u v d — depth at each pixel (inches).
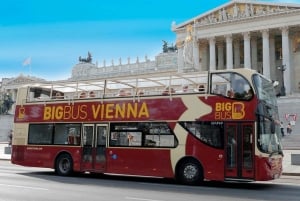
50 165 1005.2
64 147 987.3
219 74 809.5
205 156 792.3
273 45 3863.2
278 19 3590.1
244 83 779.4
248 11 3727.9
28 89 1086.4
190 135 815.1
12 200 564.7
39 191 669.3
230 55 3782.0
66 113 1000.2
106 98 943.7
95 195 623.8
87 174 1044.5
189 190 711.1
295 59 3811.5
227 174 768.3
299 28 3654.0
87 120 960.9
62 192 658.8
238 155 762.8
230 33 3786.9
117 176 1015.6
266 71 3597.4
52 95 1045.8
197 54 3848.4
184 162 818.8
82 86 993.5
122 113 912.3
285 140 2057.1
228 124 780.0
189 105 827.4
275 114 826.2
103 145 925.8
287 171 1107.3
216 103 799.1
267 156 751.1
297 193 690.8
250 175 746.8
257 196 640.4
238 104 776.3
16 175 977.5
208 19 3934.5
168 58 4665.4
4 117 3902.6
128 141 891.4
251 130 756.6
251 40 3973.9
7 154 1894.7
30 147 1043.9
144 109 881.5
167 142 839.7
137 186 768.9
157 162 844.6
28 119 1064.2
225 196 633.6
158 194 644.7
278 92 3533.5
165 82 872.9
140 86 904.3
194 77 835.4
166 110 852.0
